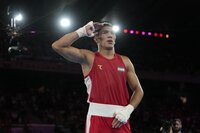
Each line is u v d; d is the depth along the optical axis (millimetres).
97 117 3355
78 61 3549
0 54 12133
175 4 21453
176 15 23000
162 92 30078
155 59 28812
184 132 24297
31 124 21844
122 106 3430
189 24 24422
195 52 28922
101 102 3391
